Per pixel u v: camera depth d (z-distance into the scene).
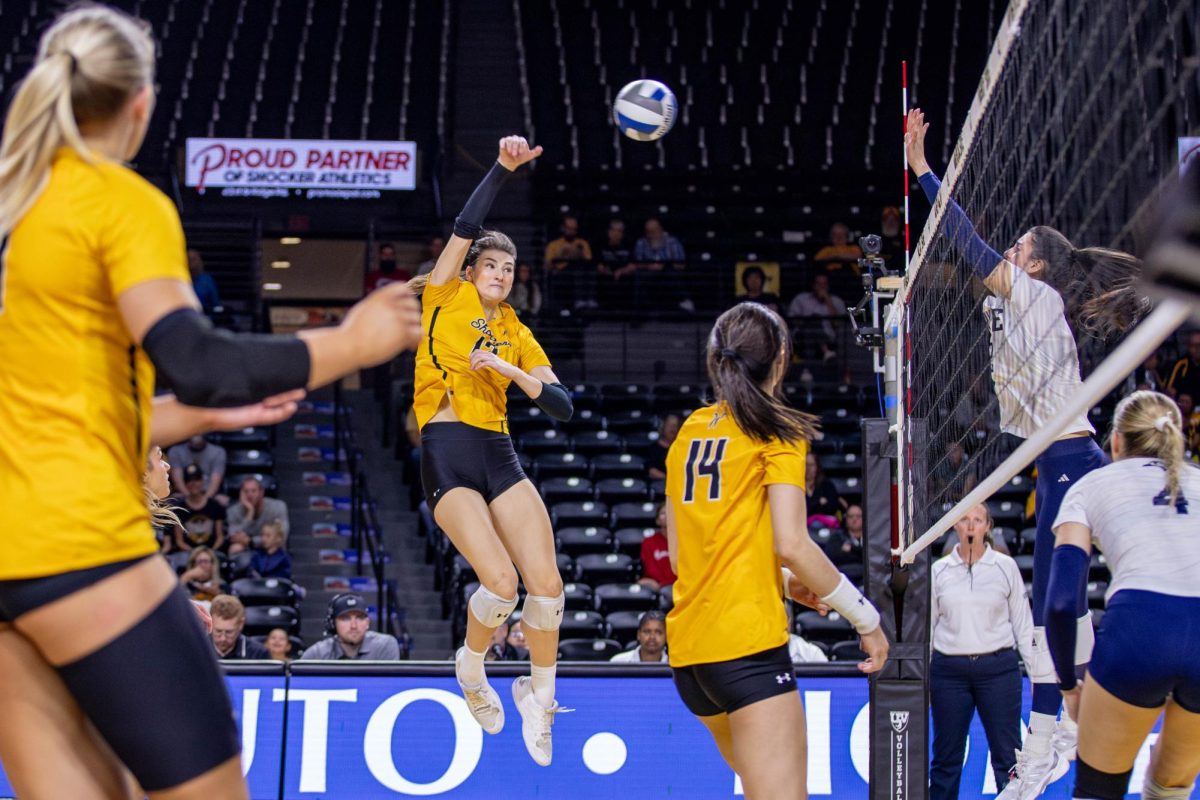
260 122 20.70
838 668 6.50
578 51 22.34
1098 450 4.69
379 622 12.02
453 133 21.03
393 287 2.29
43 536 2.15
